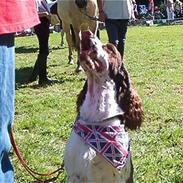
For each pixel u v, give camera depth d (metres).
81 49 1.42
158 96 3.61
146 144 2.47
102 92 1.49
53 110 3.22
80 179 1.49
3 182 1.43
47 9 3.99
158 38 9.27
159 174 2.08
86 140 1.49
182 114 3.06
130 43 8.34
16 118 3.01
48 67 5.26
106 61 1.44
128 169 1.56
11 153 2.30
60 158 2.27
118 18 3.65
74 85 4.10
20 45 8.84
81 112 1.55
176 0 17.12
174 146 2.46
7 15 1.37
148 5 17.86
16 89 4.01
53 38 10.36
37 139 2.56
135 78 4.38
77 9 4.29
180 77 4.42
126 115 1.56
